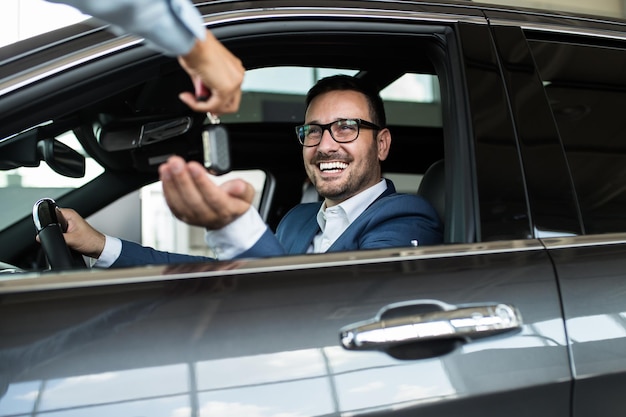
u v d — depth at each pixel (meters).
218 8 1.30
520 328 1.16
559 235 1.30
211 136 0.94
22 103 1.12
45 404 0.93
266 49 1.43
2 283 1.02
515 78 1.42
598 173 1.41
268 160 2.51
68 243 1.67
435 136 2.48
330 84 1.79
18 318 0.98
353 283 1.12
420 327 1.10
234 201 1.03
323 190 1.81
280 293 1.08
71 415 0.94
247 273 1.09
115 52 1.18
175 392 0.98
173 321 1.01
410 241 1.54
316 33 1.36
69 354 0.96
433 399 1.08
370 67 1.79
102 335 0.98
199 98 0.85
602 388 1.20
